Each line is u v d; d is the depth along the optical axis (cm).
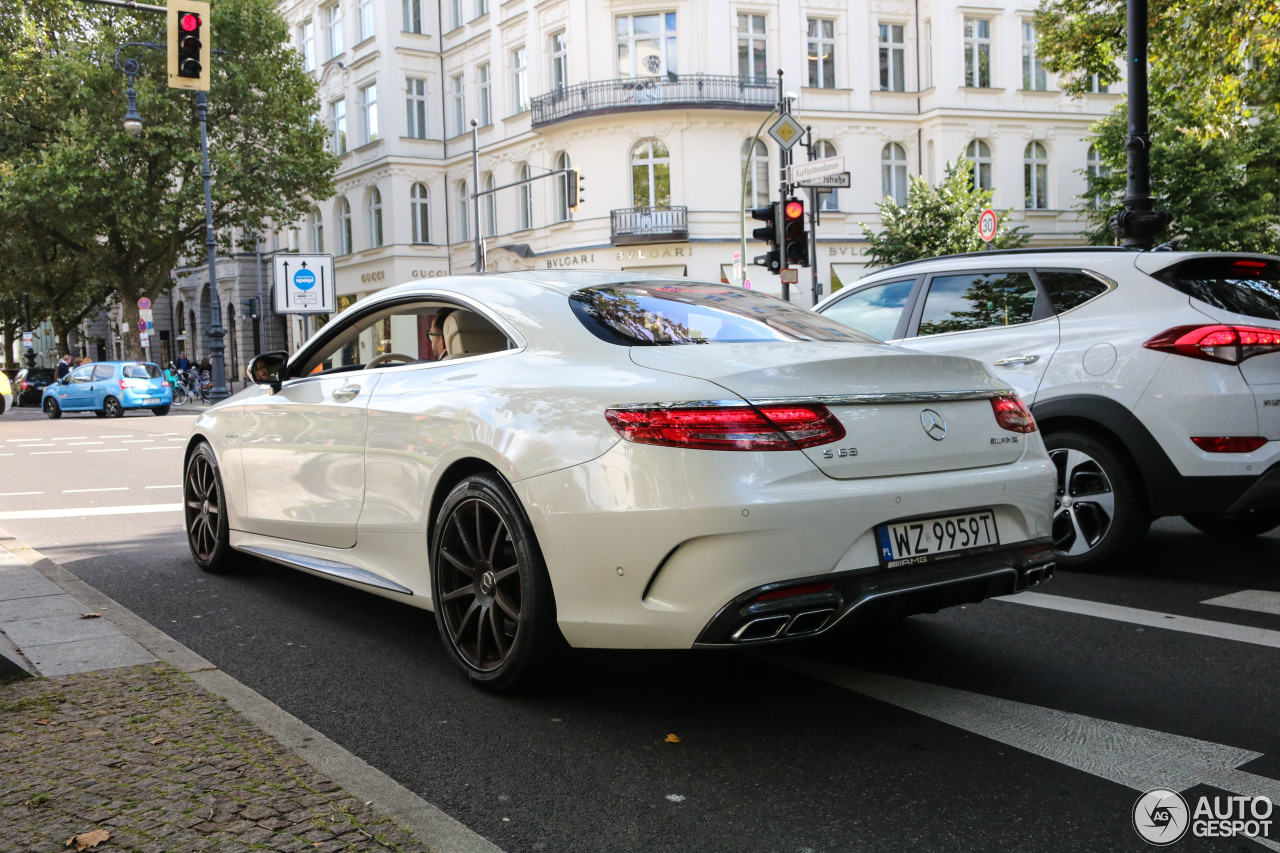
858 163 3312
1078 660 400
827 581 304
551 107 3241
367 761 307
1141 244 967
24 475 1213
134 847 234
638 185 3164
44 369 4141
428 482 387
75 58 3384
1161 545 636
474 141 3216
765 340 372
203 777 274
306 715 348
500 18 3481
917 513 321
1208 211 3016
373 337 474
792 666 398
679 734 326
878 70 3331
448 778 294
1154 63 1650
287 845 235
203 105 3044
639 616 310
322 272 2344
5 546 665
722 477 297
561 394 339
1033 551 357
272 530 516
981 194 3127
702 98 3100
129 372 2891
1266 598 494
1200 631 437
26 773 277
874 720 336
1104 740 315
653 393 315
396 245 3750
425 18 3769
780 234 1477
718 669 395
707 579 297
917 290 642
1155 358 512
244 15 3425
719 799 277
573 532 321
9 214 3400
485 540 363
